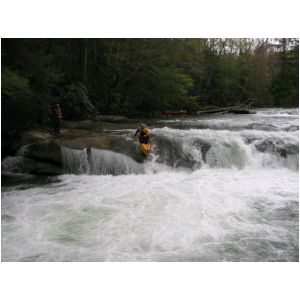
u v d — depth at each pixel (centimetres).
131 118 2528
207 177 1262
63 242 775
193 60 3569
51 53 2159
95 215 909
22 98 1466
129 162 1318
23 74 1572
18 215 915
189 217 899
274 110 3466
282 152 1427
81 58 2570
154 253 730
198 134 1550
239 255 730
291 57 4878
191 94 3775
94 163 1312
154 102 2947
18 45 1545
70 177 1268
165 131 1656
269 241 789
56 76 1755
